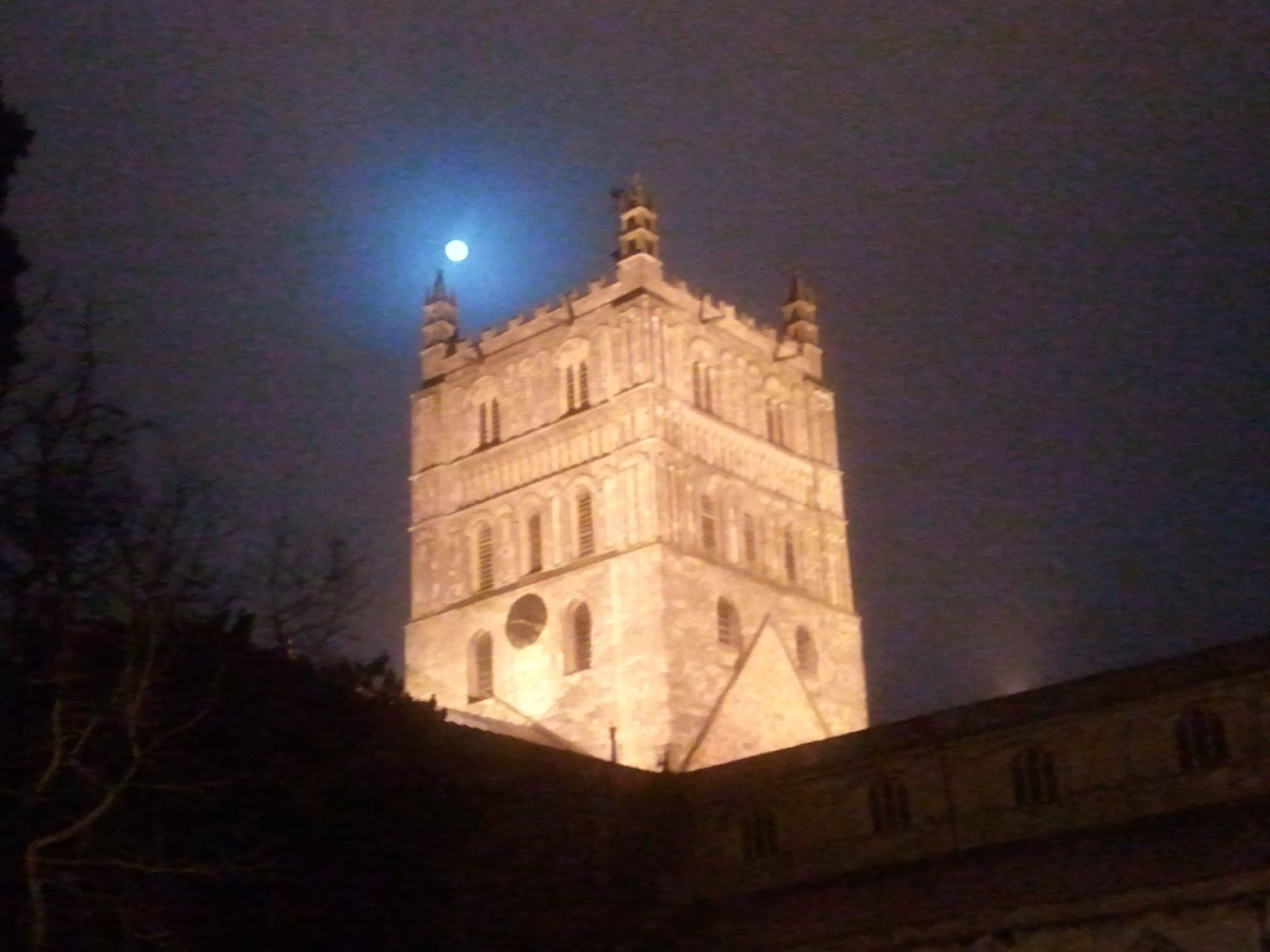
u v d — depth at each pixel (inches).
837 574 3909.9
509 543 3681.1
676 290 3764.8
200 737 1663.4
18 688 1526.8
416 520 3868.1
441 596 3754.9
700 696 3344.0
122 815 1579.7
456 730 2447.1
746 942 2341.3
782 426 3991.1
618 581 3420.3
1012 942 2087.8
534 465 3708.2
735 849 2763.3
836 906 2406.5
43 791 1481.3
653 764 3213.6
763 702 3454.7
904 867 2541.8
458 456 3873.0
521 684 3516.2
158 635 1513.3
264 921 1689.2
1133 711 2444.6
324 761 1779.0
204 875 1599.4
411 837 1878.7
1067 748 2491.4
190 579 1550.2
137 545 1528.1
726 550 3602.4
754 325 3991.1
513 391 3838.6
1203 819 2253.9
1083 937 2038.6
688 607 3408.0
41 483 1504.7
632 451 3501.5
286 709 1749.5
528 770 2539.4
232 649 1715.1
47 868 1513.3
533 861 2422.5
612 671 3363.7
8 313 1722.4
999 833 2503.7
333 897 1755.7
